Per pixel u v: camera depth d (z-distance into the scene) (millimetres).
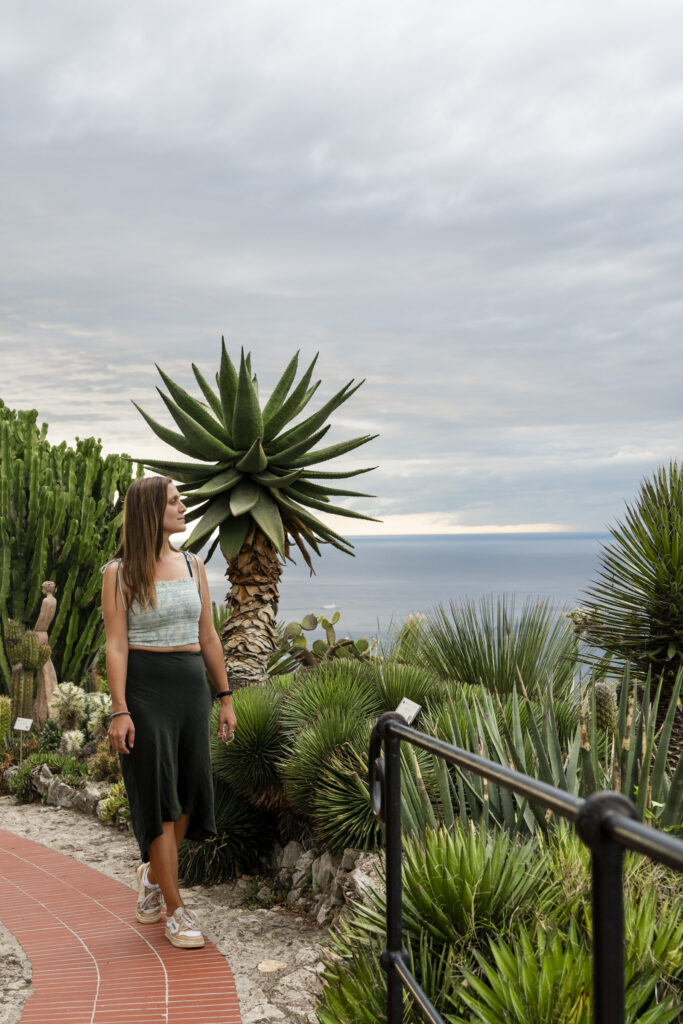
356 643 7875
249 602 6930
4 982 3482
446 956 2600
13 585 12742
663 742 3674
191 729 3764
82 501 13242
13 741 10516
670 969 2348
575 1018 2053
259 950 3906
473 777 3908
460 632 6496
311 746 4812
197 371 7676
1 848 6301
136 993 3334
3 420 14062
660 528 5949
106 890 4906
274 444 7188
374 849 4430
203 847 5230
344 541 7176
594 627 6168
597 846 957
